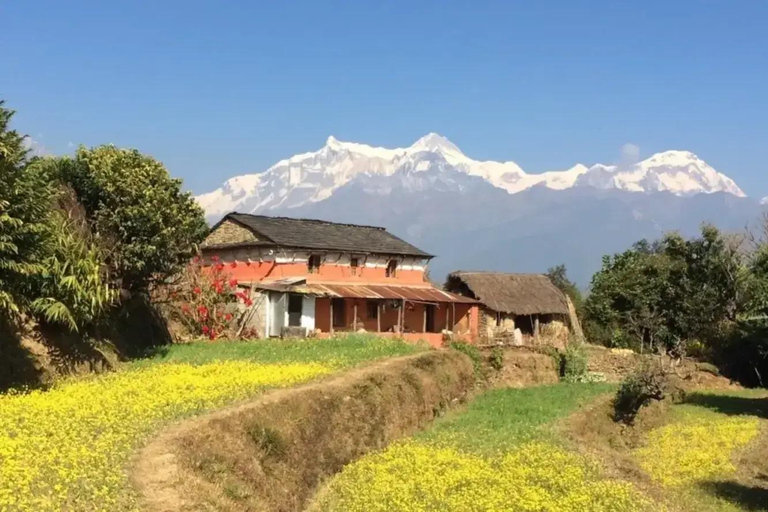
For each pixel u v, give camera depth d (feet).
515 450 65.16
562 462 61.77
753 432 86.33
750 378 142.61
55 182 75.31
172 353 87.10
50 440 43.91
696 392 121.08
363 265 139.64
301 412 58.08
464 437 71.41
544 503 50.47
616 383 122.31
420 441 69.36
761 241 151.43
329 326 127.75
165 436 45.62
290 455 53.06
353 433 63.16
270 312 115.55
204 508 38.06
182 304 107.45
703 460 73.26
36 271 60.85
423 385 82.23
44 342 69.82
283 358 83.71
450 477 54.65
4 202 56.80
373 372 75.56
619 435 87.10
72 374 70.54
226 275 115.55
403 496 49.88
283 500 48.32
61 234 70.54
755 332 124.77
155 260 85.71
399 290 140.67
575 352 129.59
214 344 96.43
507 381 115.65
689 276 155.43
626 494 54.95
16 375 63.67
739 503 59.31
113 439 44.24
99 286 73.00
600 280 175.32
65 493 35.32
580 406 92.43
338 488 53.83
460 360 102.32
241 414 52.24
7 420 47.80
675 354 138.62
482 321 152.46
